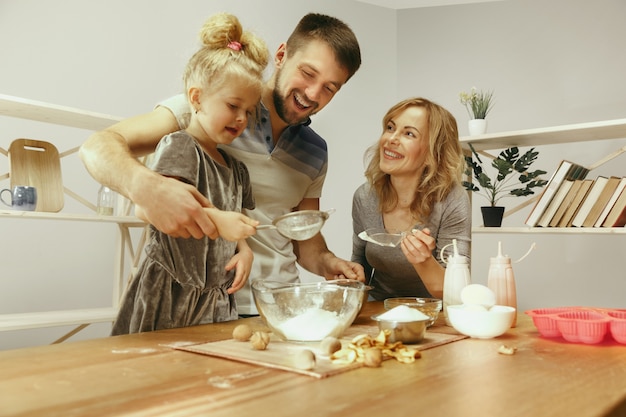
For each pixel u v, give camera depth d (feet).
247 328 3.59
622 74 10.89
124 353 3.23
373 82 13.11
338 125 12.58
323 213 4.22
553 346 3.59
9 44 9.45
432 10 13.01
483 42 12.40
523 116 11.87
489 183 9.68
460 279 4.72
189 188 3.84
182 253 4.38
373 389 2.45
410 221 6.64
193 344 3.45
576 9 11.39
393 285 6.85
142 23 10.71
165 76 10.99
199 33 4.91
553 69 11.59
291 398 2.31
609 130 8.52
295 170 5.91
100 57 10.28
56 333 9.93
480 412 2.12
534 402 2.26
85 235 10.18
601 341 3.74
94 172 4.01
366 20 13.07
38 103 7.63
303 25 5.44
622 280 10.60
